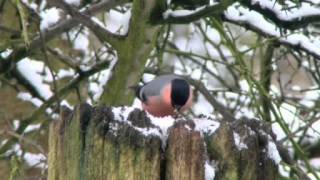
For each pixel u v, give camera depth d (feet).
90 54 47.09
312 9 33.09
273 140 17.63
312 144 45.88
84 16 32.89
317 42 36.68
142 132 16.93
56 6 32.04
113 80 35.19
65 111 18.48
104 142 17.12
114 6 34.12
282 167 35.40
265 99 36.91
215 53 49.16
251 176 16.93
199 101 46.70
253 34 45.09
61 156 18.20
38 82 44.06
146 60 35.01
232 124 17.35
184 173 16.49
